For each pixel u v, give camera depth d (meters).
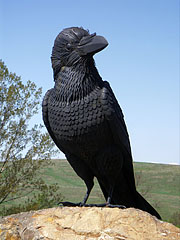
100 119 4.36
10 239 4.22
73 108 4.38
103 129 4.38
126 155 4.64
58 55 4.58
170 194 20.75
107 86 4.56
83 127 4.36
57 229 4.04
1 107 11.45
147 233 3.89
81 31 4.54
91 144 4.42
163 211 17.64
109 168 4.46
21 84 11.60
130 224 3.97
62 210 4.28
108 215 4.08
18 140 11.55
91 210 4.17
